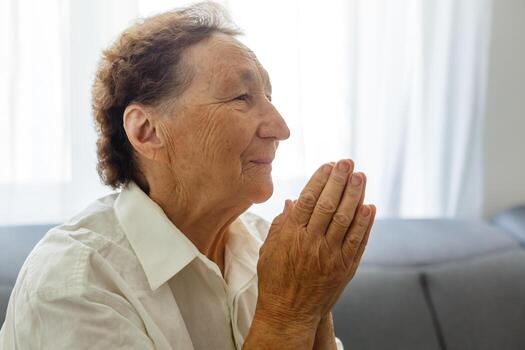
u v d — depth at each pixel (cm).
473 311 166
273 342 71
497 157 219
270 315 71
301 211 71
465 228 193
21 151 189
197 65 75
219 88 75
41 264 71
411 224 193
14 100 185
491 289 169
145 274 76
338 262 69
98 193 191
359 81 203
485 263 175
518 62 216
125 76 77
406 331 160
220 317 82
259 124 76
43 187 191
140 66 76
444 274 170
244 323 85
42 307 68
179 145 76
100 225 79
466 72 212
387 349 158
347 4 198
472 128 215
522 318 166
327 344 82
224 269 89
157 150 77
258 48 193
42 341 67
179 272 80
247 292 88
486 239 186
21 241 163
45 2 185
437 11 207
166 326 74
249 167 77
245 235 90
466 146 215
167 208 80
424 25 206
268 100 81
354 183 69
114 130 81
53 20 186
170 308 76
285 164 197
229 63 76
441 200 215
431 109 211
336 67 201
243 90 76
